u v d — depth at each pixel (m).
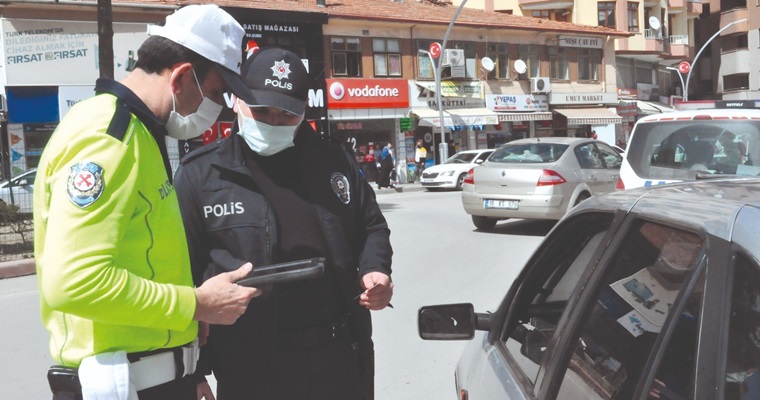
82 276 1.70
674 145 6.49
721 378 1.35
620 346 1.76
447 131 31.59
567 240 2.55
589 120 35.81
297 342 2.59
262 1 27.89
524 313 2.64
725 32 49.72
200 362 2.59
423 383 4.98
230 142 2.68
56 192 1.77
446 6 37.81
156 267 1.94
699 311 1.47
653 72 45.44
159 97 2.02
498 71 33.56
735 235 1.47
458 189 25.14
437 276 8.59
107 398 1.86
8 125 21.02
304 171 2.68
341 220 2.68
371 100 29.02
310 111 27.27
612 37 37.78
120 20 21.53
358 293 2.73
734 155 6.16
